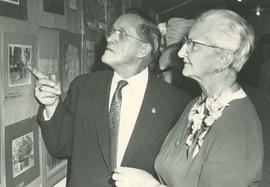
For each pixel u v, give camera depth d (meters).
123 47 1.40
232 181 0.98
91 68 2.05
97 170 1.41
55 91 1.26
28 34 1.34
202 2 3.90
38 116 1.35
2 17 1.17
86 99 1.45
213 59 1.08
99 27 2.14
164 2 3.76
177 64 1.77
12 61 1.24
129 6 2.99
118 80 1.47
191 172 1.09
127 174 1.18
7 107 1.23
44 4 1.47
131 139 1.40
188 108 1.31
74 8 1.78
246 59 1.10
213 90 1.13
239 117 1.04
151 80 1.51
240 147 0.99
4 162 1.22
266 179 1.05
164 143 1.31
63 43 1.65
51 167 1.64
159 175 1.24
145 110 1.43
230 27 1.06
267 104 1.26
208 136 1.07
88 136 1.43
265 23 4.50
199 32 1.10
